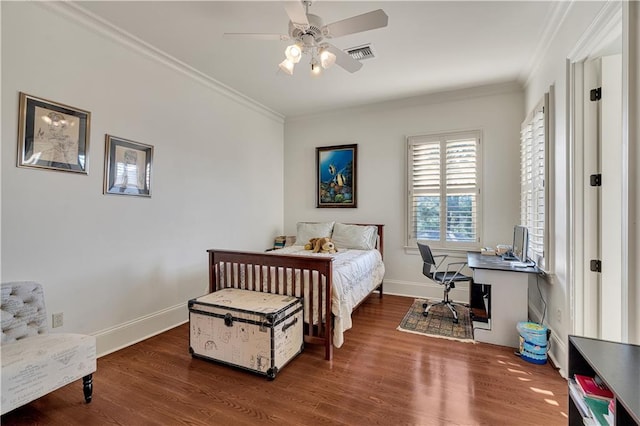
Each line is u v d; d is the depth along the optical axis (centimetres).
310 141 500
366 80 362
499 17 240
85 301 245
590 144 211
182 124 330
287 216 513
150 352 261
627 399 85
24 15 208
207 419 177
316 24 199
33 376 165
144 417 179
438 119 416
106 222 259
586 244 212
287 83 372
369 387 209
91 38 247
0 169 199
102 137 255
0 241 199
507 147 382
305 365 238
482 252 355
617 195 205
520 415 180
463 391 204
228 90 388
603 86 207
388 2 222
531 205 308
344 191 473
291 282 262
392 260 444
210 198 368
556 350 242
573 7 214
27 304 200
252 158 442
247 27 254
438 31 259
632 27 141
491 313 279
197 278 349
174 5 226
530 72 332
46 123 220
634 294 140
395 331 306
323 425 172
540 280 292
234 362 230
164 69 309
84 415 180
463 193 404
